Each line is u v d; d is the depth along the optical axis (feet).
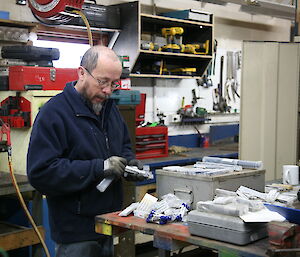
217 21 16.38
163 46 13.12
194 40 14.71
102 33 13.12
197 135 15.81
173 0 14.84
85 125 6.21
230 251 4.60
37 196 9.36
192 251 11.82
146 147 12.53
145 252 11.59
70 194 6.13
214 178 5.85
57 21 11.06
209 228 4.84
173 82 15.02
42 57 9.99
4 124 8.80
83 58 6.13
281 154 12.19
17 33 10.68
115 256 10.15
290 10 17.25
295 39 11.98
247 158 12.34
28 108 9.37
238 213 4.77
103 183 5.96
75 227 6.19
